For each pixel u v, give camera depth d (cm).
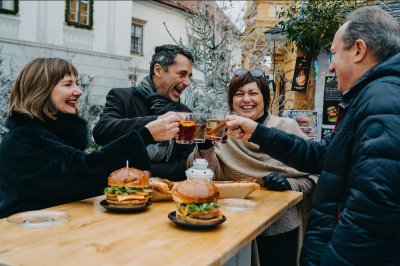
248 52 661
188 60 284
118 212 169
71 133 202
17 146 178
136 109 287
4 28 1503
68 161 173
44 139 177
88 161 174
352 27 156
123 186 170
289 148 210
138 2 2114
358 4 541
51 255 114
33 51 1514
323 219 155
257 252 223
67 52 1567
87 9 1770
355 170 135
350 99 154
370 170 129
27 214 159
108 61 1814
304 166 212
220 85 583
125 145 179
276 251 235
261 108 260
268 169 245
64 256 113
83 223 150
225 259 121
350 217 132
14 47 1480
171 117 188
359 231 129
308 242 159
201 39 578
